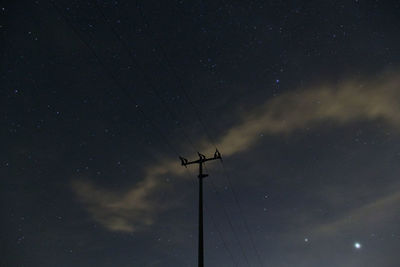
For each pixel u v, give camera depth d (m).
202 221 9.59
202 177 10.94
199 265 8.61
